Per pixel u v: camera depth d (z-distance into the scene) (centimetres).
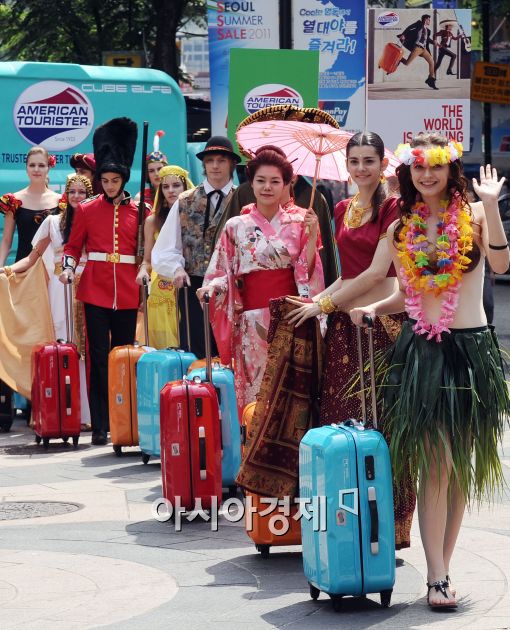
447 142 991
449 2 4159
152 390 1559
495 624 924
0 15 4078
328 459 950
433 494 975
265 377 1098
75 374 1761
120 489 1454
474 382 972
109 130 1789
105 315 1794
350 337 1085
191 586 1052
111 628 941
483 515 1277
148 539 1212
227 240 1220
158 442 1562
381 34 2838
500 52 5625
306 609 980
